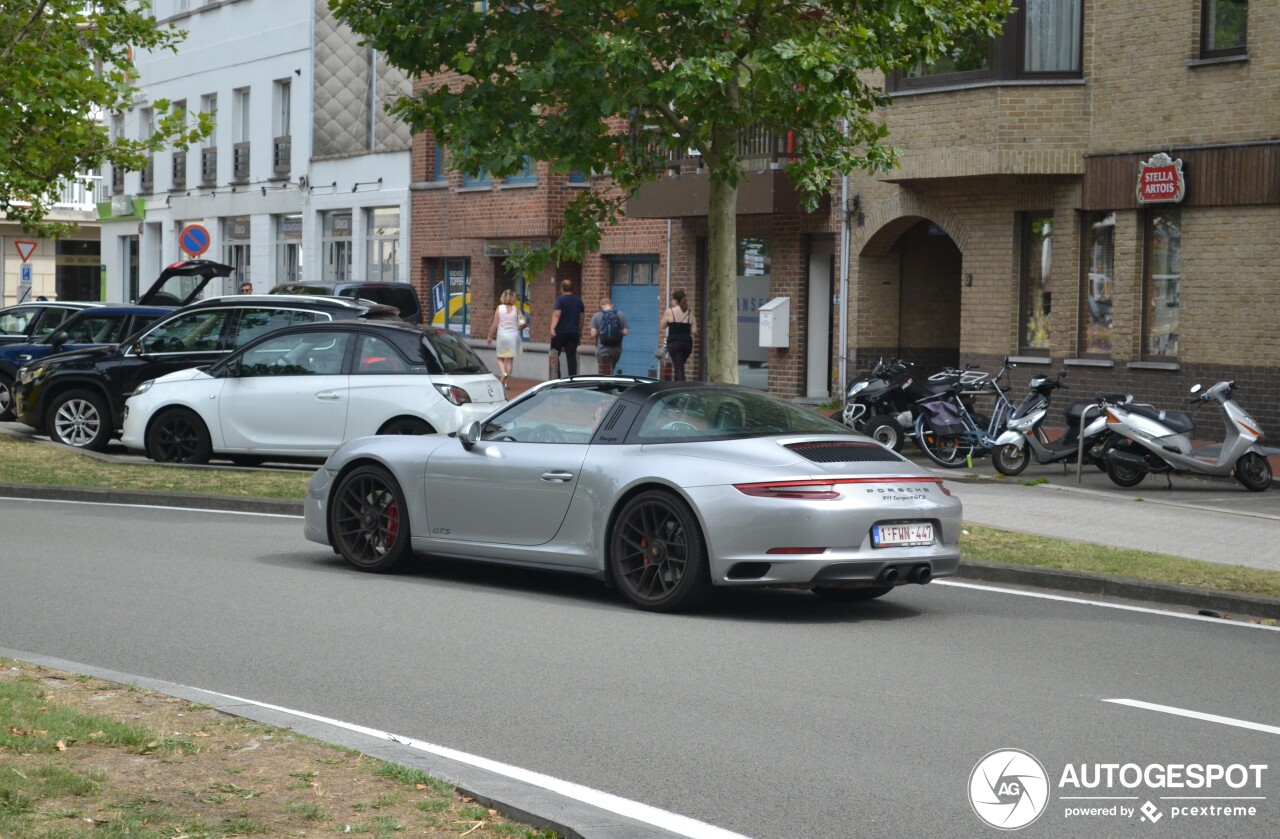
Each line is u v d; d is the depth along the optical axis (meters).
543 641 9.18
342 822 5.35
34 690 7.13
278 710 6.99
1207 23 21.86
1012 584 12.02
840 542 9.74
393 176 39.44
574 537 10.61
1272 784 6.36
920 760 6.63
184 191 48.41
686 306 28.22
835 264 26.94
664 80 13.98
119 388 20.58
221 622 9.63
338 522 11.95
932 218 25.16
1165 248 22.59
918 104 24.36
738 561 9.82
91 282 61.09
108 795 5.52
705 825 5.71
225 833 5.15
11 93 20.52
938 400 20.47
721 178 15.21
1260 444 18.45
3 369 25.91
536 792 5.75
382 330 17.98
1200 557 13.03
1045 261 24.02
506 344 30.53
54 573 11.38
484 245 36.62
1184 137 22.00
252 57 44.66
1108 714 7.55
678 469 10.09
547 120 14.92
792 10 15.41
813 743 6.89
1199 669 8.77
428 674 8.24
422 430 17.59
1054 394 23.73
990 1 15.56
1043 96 23.19
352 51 40.88
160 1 49.31
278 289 29.75
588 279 33.72
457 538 11.27
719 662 8.65
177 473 17.56
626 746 6.83
